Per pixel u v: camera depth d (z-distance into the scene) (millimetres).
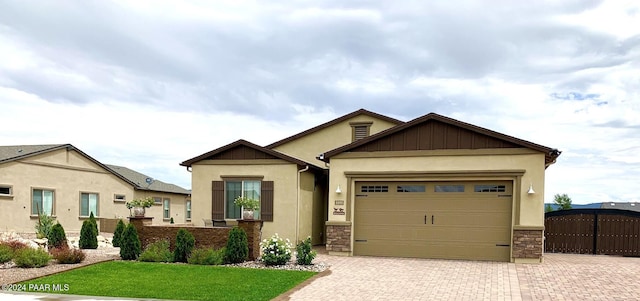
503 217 13578
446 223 14070
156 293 8914
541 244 12922
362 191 14922
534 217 13047
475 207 13844
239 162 17438
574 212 16703
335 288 9406
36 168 21734
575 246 16562
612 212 16344
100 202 25828
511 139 13320
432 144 14180
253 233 13086
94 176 25516
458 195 14023
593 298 8555
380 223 14656
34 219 21531
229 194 17531
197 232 13492
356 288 9406
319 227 19109
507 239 13492
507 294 8906
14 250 12492
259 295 8773
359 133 19562
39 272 10805
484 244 13680
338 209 14844
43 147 22828
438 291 9156
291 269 11641
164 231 13898
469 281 10172
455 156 13898
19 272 10789
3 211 19969
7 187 20250
